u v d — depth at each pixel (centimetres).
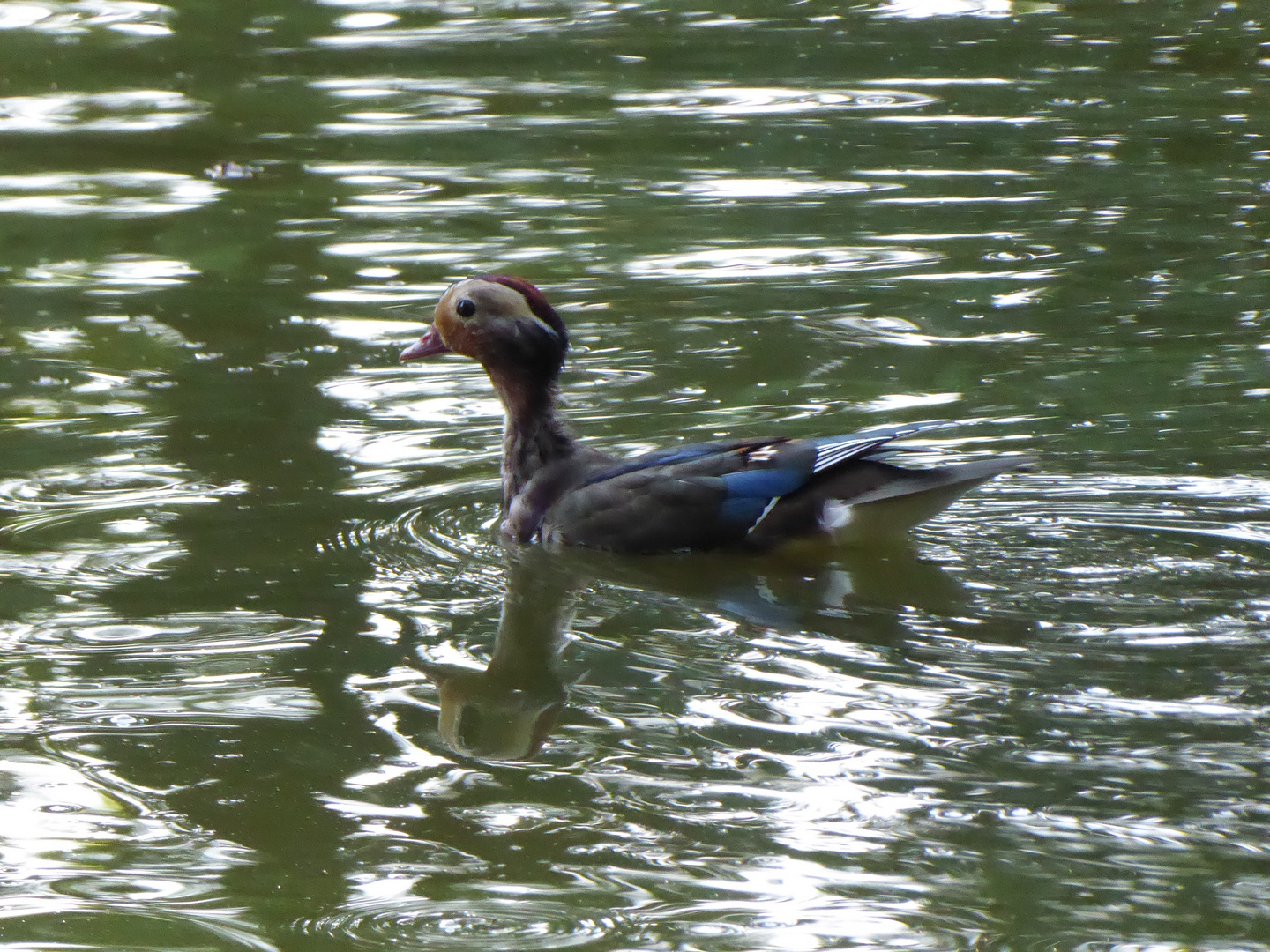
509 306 1379
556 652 1121
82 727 1013
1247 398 1573
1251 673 1052
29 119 2917
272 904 830
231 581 1236
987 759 955
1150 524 1301
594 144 2725
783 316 1878
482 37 3541
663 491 1311
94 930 808
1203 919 797
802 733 993
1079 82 3058
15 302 1967
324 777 955
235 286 2030
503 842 883
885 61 3259
